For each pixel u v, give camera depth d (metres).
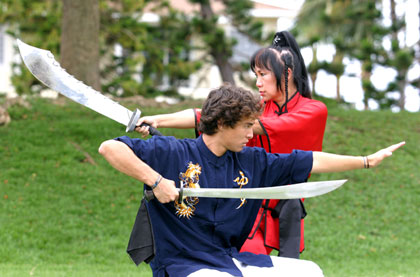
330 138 18.17
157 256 4.81
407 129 19.52
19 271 9.55
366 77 31.64
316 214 14.41
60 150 15.52
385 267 11.66
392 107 31.86
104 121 17.22
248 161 4.99
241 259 4.83
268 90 6.10
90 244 12.06
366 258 12.38
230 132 4.68
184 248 4.75
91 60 18.81
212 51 25.95
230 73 26.30
